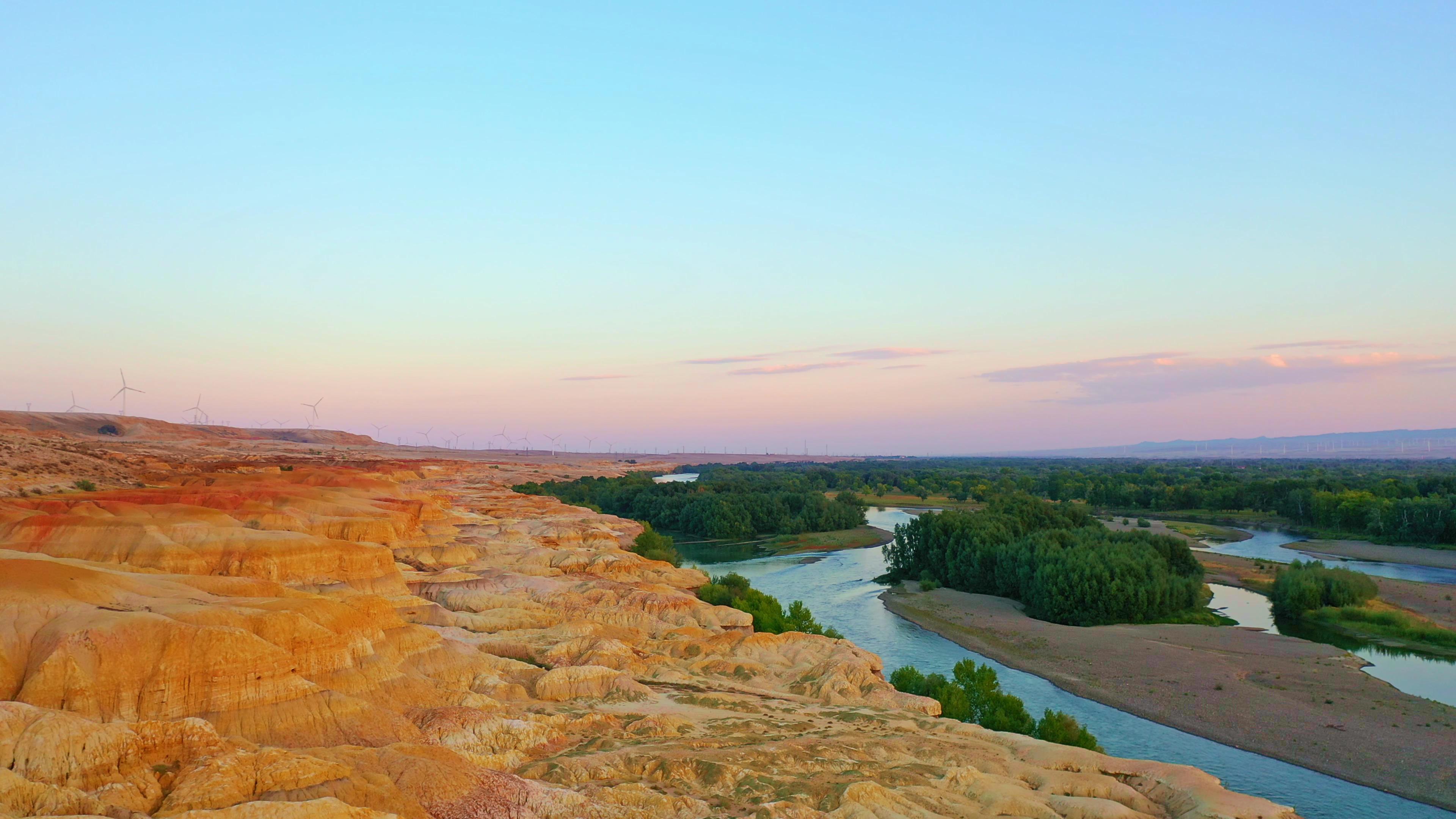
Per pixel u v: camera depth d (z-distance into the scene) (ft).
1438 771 163.63
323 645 126.21
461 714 125.90
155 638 105.40
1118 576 289.94
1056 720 164.04
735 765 122.21
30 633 103.55
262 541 191.52
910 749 139.54
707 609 234.79
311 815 82.53
